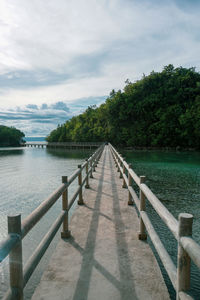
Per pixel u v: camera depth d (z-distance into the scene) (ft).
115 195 22.03
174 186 51.26
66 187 11.72
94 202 19.56
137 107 228.22
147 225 9.89
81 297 7.61
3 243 4.48
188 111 196.44
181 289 5.17
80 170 17.89
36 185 56.95
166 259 6.60
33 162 125.70
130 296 7.63
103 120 278.87
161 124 209.46
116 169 40.34
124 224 14.46
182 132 195.93
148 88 246.88
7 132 417.49
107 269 9.31
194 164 97.86
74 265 9.65
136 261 9.95
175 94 232.32
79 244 11.63
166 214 6.66
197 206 35.91
